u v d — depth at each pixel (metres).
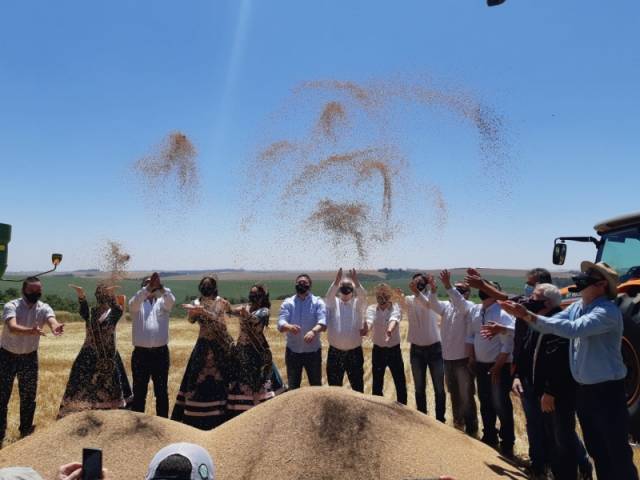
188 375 6.93
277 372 7.08
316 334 6.99
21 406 7.42
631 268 7.53
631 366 6.37
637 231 7.99
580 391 4.59
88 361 6.80
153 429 5.39
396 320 7.59
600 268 4.50
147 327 7.09
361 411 5.24
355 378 7.51
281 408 5.33
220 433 5.42
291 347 7.42
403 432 5.11
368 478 4.59
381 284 7.73
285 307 7.41
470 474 4.75
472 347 6.96
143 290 7.05
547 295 5.24
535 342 5.31
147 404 9.30
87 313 6.86
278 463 4.76
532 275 6.20
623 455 4.38
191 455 1.93
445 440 5.31
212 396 6.59
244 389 6.66
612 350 4.47
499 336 6.51
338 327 7.48
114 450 5.06
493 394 6.37
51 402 9.69
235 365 6.74
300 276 7.44
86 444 5.16
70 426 5.41
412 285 7.51
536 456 5.52
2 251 10.64
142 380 7.12
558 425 4.95
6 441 7.21
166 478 1.83
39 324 7.48
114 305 6.94
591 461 5.80
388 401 5.73
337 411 5.20
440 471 4.68
